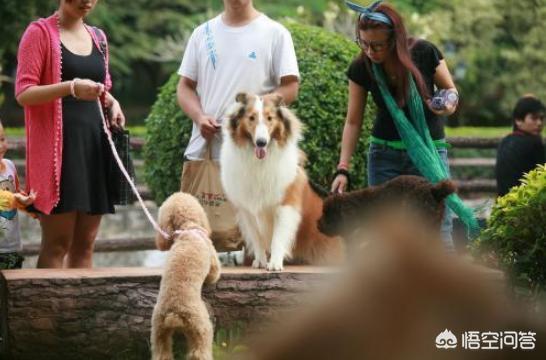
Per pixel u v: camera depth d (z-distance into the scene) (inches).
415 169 230.4
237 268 230.1
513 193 231.8
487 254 227.8
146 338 205.3
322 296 32.8
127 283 204.8
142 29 1020.5
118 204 238.2
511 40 978.7
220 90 249.8
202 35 255.4
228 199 242.4
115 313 203.6
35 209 226.1
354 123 238.8
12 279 198.4
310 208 245.4
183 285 180.9
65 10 230.2
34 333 199.5
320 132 309.1
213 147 251.0
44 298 199.5
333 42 328.5
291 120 232.1
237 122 229.1
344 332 31.8
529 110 335.6
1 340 210.7
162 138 332.5
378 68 222.4
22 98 220.4
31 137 226.4
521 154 335.0
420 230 33.6
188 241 189.9
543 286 223.9
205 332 180.5
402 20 214.4
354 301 32.2
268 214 232.2
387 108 228.1
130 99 1278.3
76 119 227.6
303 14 748.0
